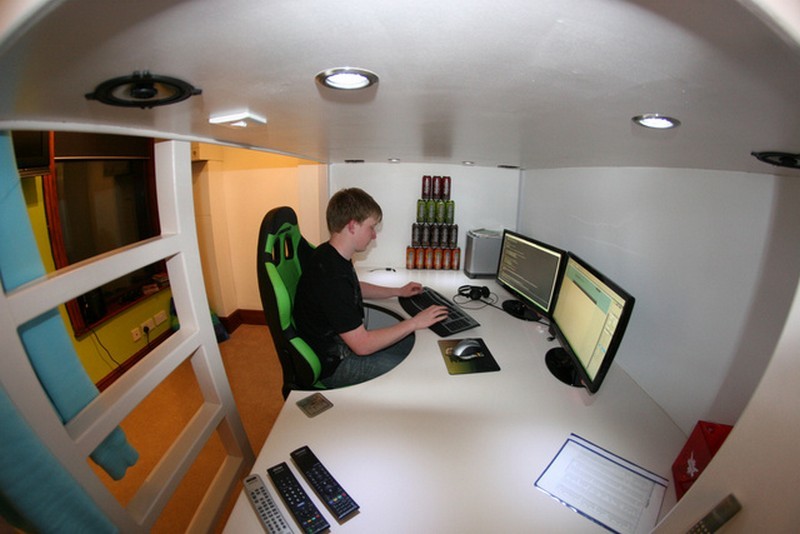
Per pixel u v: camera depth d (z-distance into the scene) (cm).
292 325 142
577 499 80
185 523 155
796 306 30
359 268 254
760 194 80
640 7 23
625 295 89
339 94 52
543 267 160
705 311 95
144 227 280
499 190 249
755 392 34
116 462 87
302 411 105
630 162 119
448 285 220
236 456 130
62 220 219
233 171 303
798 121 37
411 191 251
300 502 77
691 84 35
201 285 111
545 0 23
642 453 93
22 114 49
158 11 23
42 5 20
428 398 111
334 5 24
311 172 255
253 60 36
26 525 66
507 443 95
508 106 56
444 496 80
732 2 20
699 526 39
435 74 41
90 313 234
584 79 39
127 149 256
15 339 58
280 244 157
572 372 125
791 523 31
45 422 63
